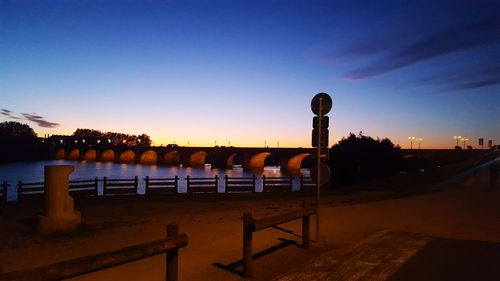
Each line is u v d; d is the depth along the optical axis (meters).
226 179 29.05
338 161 37.16
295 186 42.34
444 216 15.72
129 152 148.38
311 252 10.12
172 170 111.00
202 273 8.45
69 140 191.12
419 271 8.21
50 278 4.14
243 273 8.21
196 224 15.16
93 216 17.67
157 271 8.65
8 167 125.88
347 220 14.87
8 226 14.68
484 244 10.76
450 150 71.88
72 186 24.73
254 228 8.09
